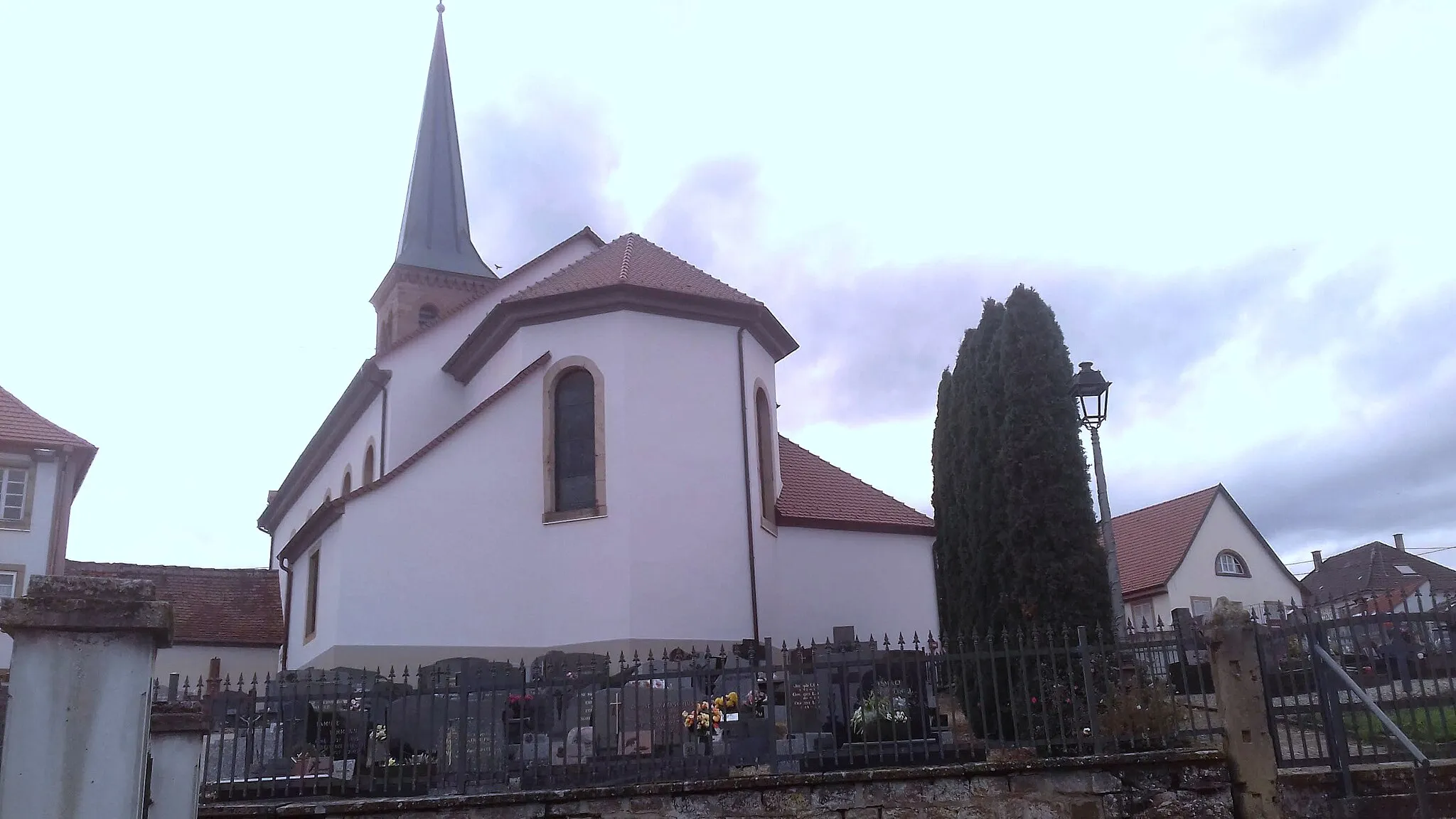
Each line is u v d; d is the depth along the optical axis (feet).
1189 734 35.94
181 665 111.65
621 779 36.04
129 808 19.15
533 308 68.33
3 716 23.17
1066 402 48.06
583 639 62.44
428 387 81.87
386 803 35.17
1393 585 162.40
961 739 38.24
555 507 65.36
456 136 137.08
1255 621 35.99
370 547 62.80
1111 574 44.21
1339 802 33.76
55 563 95.76
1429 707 37.01
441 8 141.28
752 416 70.33
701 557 64.75
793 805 34.86
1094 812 34.63
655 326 67.67
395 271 123.13
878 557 76.69
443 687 37.63
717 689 42.96
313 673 61.00
